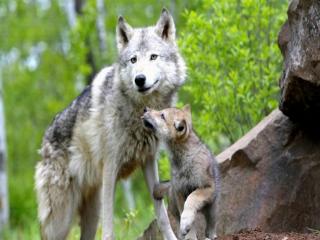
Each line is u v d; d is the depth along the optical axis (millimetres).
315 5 9773
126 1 31469
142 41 11055
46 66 39844
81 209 12445
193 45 14961
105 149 11312
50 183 12133
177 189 10000
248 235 9625
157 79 10836
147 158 11422
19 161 38500
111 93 11234
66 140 11969
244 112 14781
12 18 40281
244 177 11234
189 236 9930
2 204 25047
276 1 17484
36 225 18719
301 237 9266
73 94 32188
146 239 11727
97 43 29297
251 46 15258
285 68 10484
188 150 9805
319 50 9742
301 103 10375
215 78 14547
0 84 26469
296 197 10859
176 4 27391
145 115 10195
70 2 31969
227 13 15469
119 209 26719
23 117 40438
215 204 9828
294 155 10992
